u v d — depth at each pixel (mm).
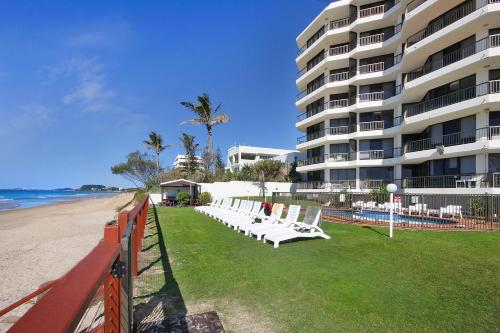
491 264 5871
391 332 3531
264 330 3594
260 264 6172
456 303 4250
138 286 4992
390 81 27500
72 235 14234
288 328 3631
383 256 6602
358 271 5609
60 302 1098
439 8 20078
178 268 5996
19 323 884
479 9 16672
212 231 10555
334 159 29781
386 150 27234
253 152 64812
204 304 4289
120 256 2303
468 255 6535
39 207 40062
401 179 24375
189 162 45594
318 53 33344
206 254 7109
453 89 19734
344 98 30781
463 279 5133
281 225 9586
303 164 34406
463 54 18891
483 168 17156
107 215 25516
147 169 49938
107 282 2170
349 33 28672
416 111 22891
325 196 15945
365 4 28781
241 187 37000
